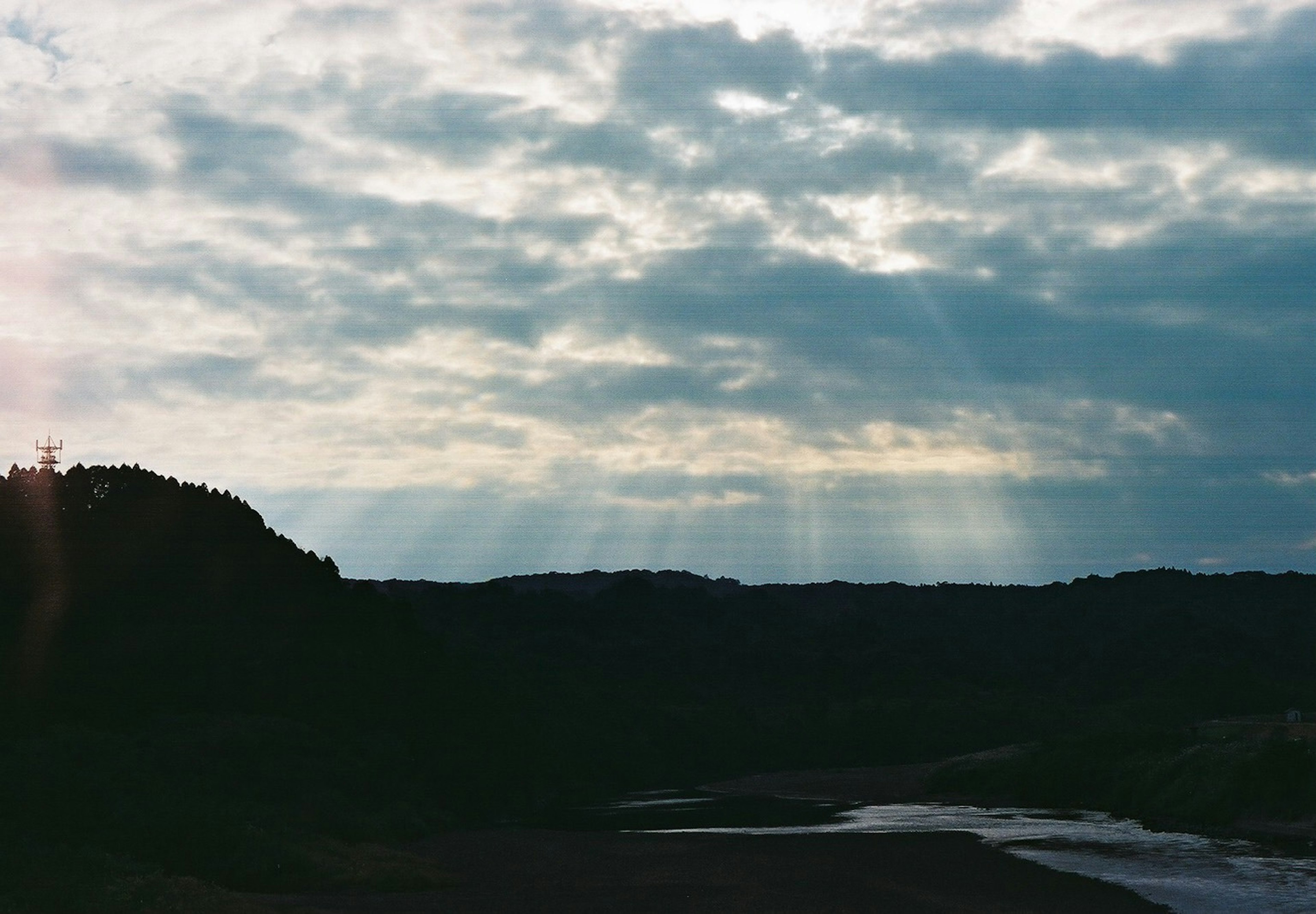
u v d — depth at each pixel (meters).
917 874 44.81
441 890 43.62
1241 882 40.94
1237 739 73.12
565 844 59.31
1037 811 73.56
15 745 55.47
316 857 45.62
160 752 61.47
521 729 96.94
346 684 84.88
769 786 103.44
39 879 35.22
